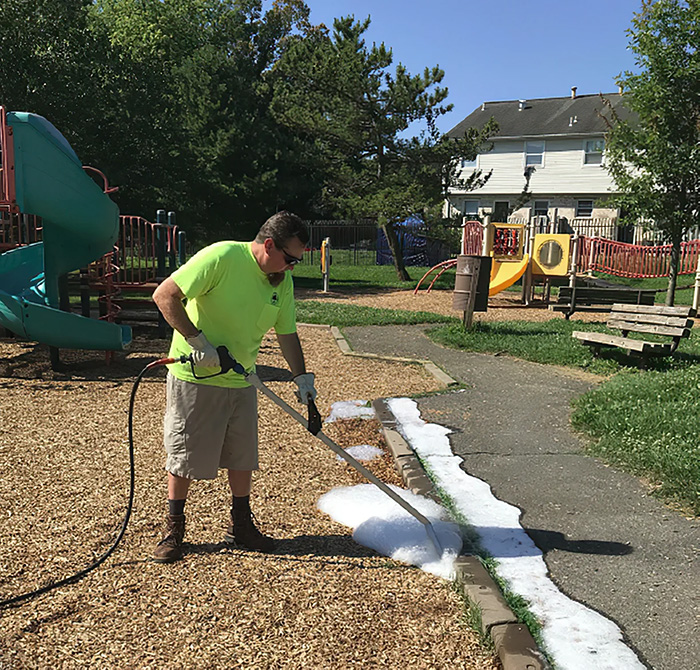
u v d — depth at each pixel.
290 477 4.55
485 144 35.00
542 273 14.91
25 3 17.70
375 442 5.41
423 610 3.00
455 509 4.06
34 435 5.26
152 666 2.58
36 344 9.29
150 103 20.36
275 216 3.11
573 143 33.31
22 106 17.72
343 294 17.94
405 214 19.36
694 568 3.38
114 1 35.72
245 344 3.29
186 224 27.31
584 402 6.27
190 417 3.24
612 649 2.72
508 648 2.65
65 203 6.88
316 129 20.55
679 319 7.99
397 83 19.78
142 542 3.55
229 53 33.81
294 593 3.10
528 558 3.47
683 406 5.72
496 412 6.23
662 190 13.51
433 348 9.53
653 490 4.36
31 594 3.01
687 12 12.59
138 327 10.46
